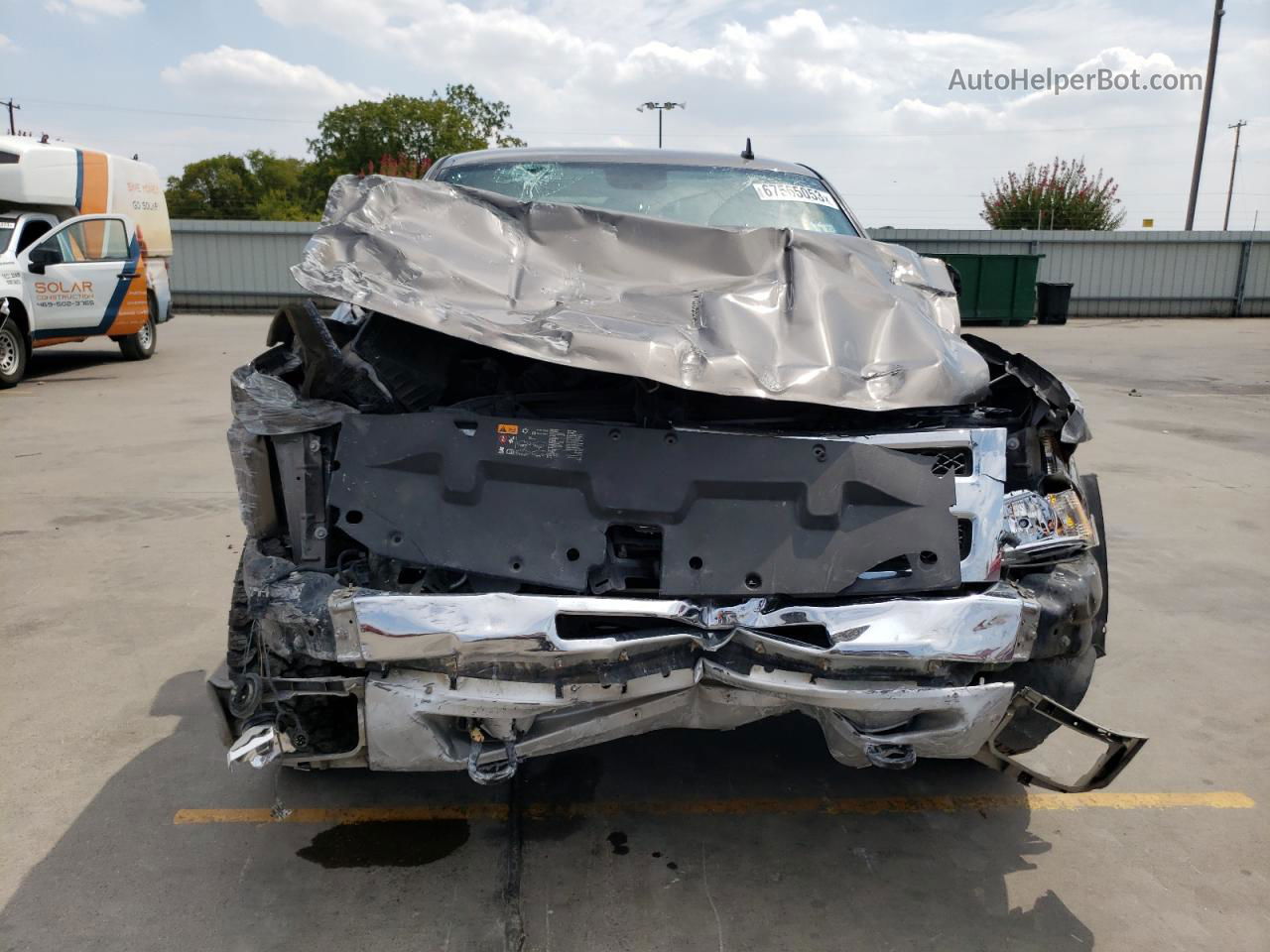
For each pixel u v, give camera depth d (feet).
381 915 8.56
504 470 8.42
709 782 10.87
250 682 7.91
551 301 9.43
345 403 9.01
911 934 8.48
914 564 8.34
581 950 8.19
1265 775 11.24
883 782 10.96
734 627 7.93
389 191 10.52
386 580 8.37
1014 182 125.49
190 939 8.23
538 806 10.35
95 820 9.93
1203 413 36.17
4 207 44.19
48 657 13.78
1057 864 9.54
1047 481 9.20
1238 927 8.64
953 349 9.70
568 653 7.61
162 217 53.52
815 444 8.52
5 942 8.14
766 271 10.27
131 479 24.03
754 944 8.30
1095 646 9.86
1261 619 15.96
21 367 39.81
